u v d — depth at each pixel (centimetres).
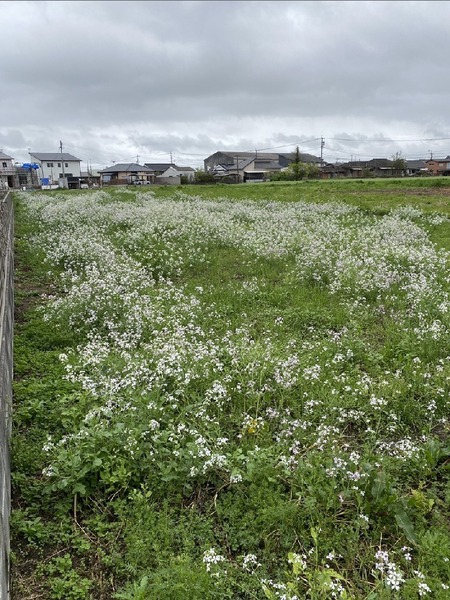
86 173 12662
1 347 506
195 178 9281
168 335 751
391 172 9812
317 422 553
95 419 514
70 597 348
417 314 830
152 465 464
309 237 1431
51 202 2736
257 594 346
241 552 388
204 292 1027
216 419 544
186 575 341
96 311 836
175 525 409
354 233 1570
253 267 1232
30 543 392
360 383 604
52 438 515
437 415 564
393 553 373
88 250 1262
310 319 860
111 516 427
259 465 454
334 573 337
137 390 573
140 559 372
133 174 10600
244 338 736
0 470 369
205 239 1513
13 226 1762
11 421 523
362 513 409
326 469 438
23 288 1080
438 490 449
